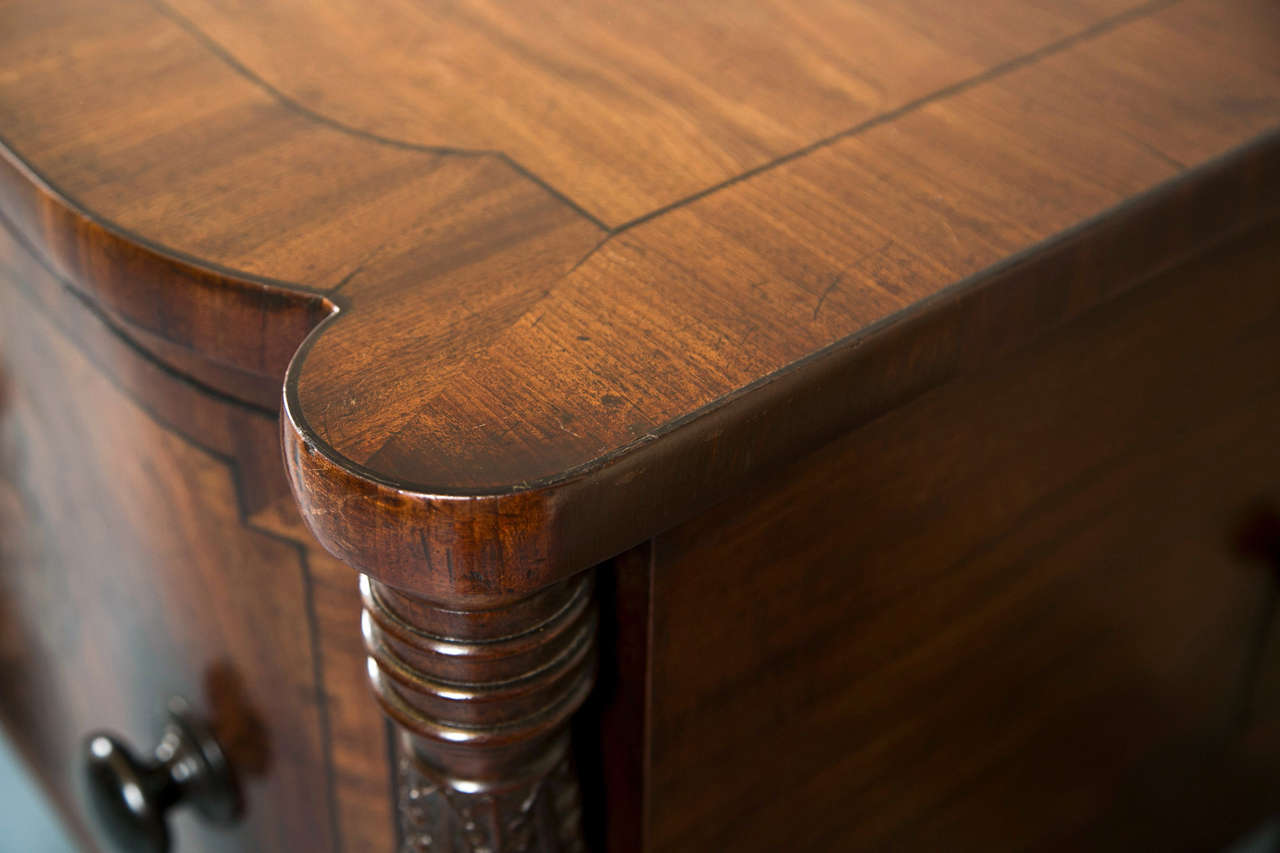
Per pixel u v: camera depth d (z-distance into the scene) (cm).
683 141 48
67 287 52
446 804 45
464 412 35
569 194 45
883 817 60
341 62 52
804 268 41
